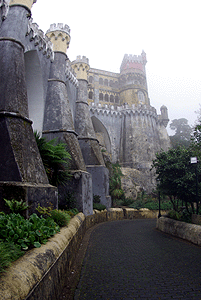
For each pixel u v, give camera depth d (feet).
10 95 23.34
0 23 30.60
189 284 13.11
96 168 66.44
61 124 43.93
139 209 76.69
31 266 7.38
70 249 15.38
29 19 35.14
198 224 27.35
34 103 45.85
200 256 19.04
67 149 41.55
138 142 121.39
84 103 72.54
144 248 23.75
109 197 72.49
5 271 6.16
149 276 14.67
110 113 125.90
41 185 20.45
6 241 9.07
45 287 7.96
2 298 5.01
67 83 64.39
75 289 12.18
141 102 155.53
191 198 33.60
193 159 29.45
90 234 33.60
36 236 10.32
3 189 16.48
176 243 25.84
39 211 16.49
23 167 19.35
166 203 82.17
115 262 18.28
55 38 52.39
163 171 36.19
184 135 196.54
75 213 31.91
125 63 167.73
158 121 144.36
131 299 11.14
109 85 167.84
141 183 107.55
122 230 39.06
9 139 20.20
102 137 121.70
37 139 26.37
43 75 45.70
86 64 77.00
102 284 13.28
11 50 26.68
